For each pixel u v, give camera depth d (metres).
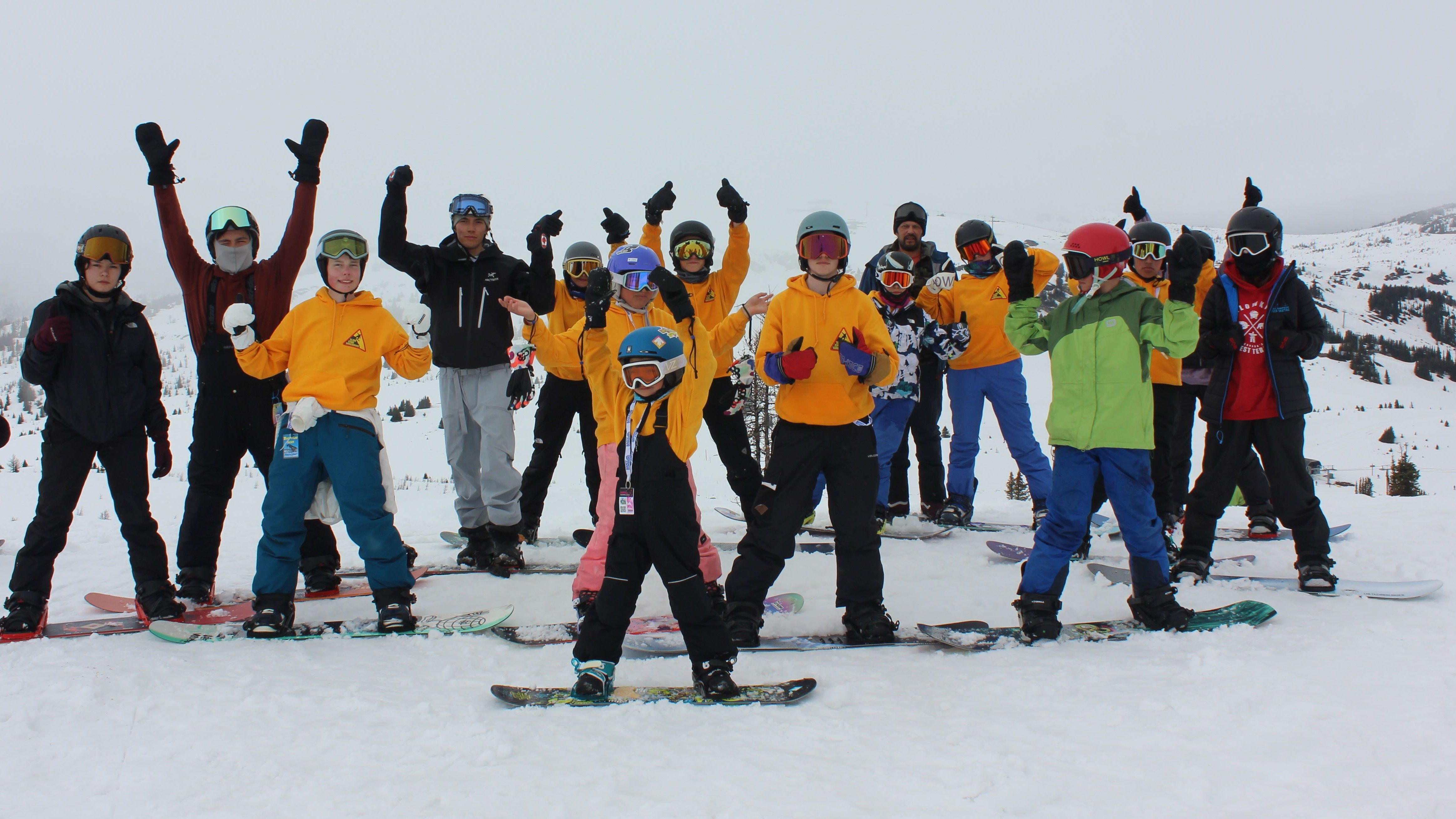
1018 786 2.15
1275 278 4.32
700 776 2.28
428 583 4.94
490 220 5.13
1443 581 4.45
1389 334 196.12
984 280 5.95
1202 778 2.18
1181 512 5.86
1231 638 3.42
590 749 2.49
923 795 2.14
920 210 5.91
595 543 4.05
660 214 5.45
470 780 2.27
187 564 4.40
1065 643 3.52
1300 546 4.32
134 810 2.14
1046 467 6.05
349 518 3.88
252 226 4.48
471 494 5.32
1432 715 2.53
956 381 6.14
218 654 3.51
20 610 3.85
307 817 2.08
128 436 4.12
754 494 4.72
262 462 4.48
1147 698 2.77
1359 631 3.48
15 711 2.79
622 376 3.05
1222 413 4.43
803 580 4.87
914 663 3.31
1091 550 5.49
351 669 3.32
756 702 2.89
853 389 3.76
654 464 3.00
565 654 3.57
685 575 2.99
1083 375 3.65
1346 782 2.13
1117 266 3.65
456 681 3.21
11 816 2.12
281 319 4.51
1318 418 105.44
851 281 3.87
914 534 5.95
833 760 2.38
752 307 4.10
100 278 4.04
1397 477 44.25
